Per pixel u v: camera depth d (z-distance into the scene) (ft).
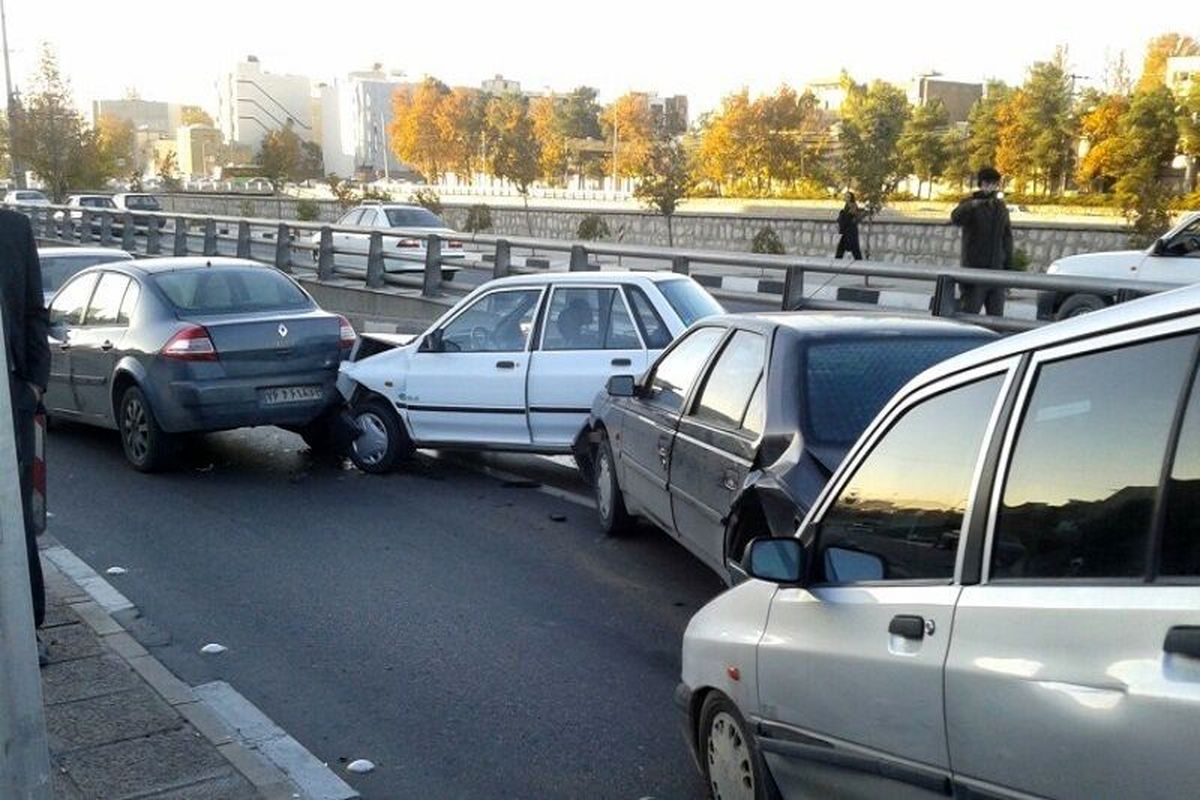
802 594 12.41
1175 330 8.75
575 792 16.33
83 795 15.60
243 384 35.04
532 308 33.71
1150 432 8.71
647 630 22.50
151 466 35.78
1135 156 117.19
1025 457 9.86
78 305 39.22
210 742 17.08
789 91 194.49
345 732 18.34
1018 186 154.10
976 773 9.77
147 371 35.17
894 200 153.69
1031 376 10.02
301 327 36.22
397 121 304.30
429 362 34.63
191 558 27.32
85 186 220.43
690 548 23.43
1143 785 8.18
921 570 10.91
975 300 41.70
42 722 10.37
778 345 21.12
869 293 53.57
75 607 22.82
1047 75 150.82
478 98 286.25
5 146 233.55
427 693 19.74
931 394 11.39
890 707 10.77
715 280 68.54
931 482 11.05
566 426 32.86
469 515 31.04
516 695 19.60
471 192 269.85
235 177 404.16
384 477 35.58
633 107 257.75
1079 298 44.45
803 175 191.42
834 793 11.82
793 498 18.48
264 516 31.07
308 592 24.89
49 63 217.77
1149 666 8.18
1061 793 8.90
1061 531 9.34
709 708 14.33
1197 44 196.65
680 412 24.00
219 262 38.40
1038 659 9.09
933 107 168.76
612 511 28.45
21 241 18.62
